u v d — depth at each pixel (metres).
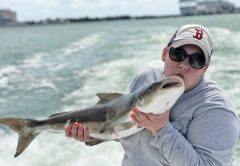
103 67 16.48
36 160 6.31
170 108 2.60
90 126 3.11
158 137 2.58
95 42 31.31
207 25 47.75
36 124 3.52
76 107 9.85
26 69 18.09
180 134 2.59
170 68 2.74
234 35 30.25
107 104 3.03
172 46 2.72
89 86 12.52
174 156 2.56
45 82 14.02
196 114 2.68
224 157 2.62
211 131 2.61
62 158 6.37
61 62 20.17
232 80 11.98
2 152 6.66
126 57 19.16
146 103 2.53
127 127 2.82
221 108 2.62
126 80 13.12
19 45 34.84
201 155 2.61
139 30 44.41
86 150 6.58
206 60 2.70
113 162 6.11
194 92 2.71
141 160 2.89
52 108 9.88
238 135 2.73
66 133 3.14
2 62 21.50
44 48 30.05
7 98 11.34
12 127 3.57
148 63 16.19
